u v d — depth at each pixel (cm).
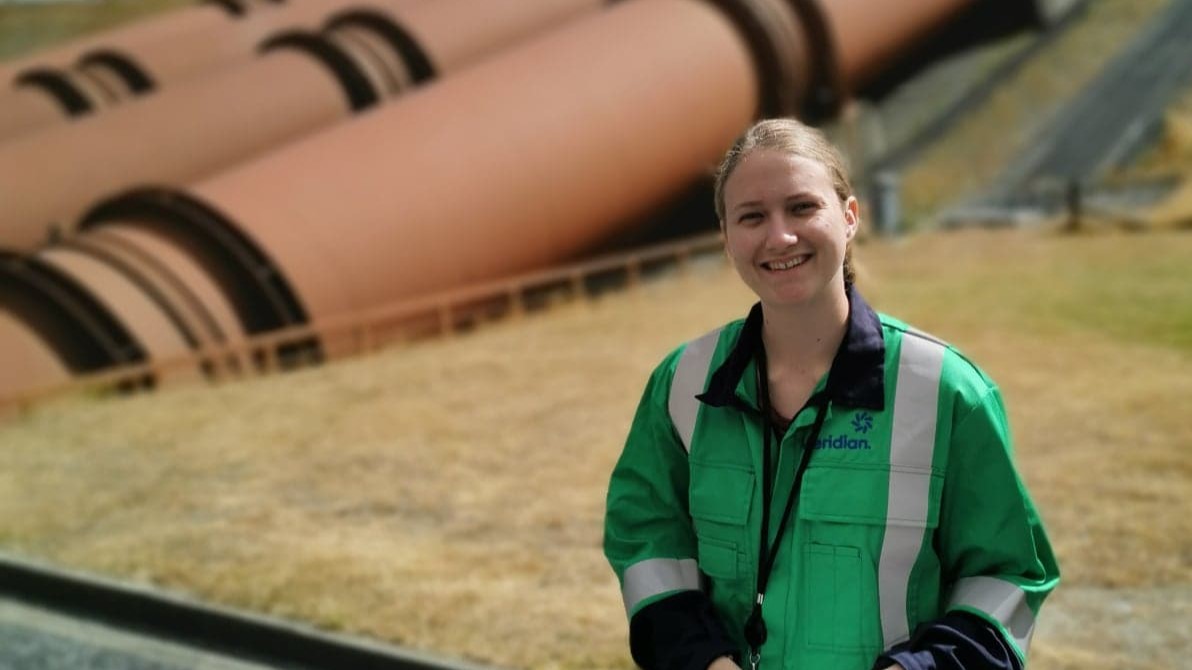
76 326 1473
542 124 2005
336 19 2502
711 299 1748
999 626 192
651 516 222
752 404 205
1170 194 2695
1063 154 3188
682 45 2338
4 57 5462
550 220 1984
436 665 551
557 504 800
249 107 2222
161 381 1413
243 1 3528
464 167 1855
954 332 1284
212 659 609
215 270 1559
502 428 1011
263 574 682
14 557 733
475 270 1838
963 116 3541
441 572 676
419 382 1211
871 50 3138
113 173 2041
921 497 194
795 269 195
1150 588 601
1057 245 1989
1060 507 721
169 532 776
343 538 749
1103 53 3891
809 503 196
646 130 2181
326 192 1680
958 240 2188
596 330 1491
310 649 593
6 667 605
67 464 964
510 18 2595
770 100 2614
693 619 206
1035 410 946
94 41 3098
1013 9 4125
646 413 224
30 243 1908
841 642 194
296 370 1434
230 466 934
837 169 202
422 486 858
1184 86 3516
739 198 198
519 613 608
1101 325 1269
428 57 2400
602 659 546
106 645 632
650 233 2542
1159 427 876
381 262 1670
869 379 197
